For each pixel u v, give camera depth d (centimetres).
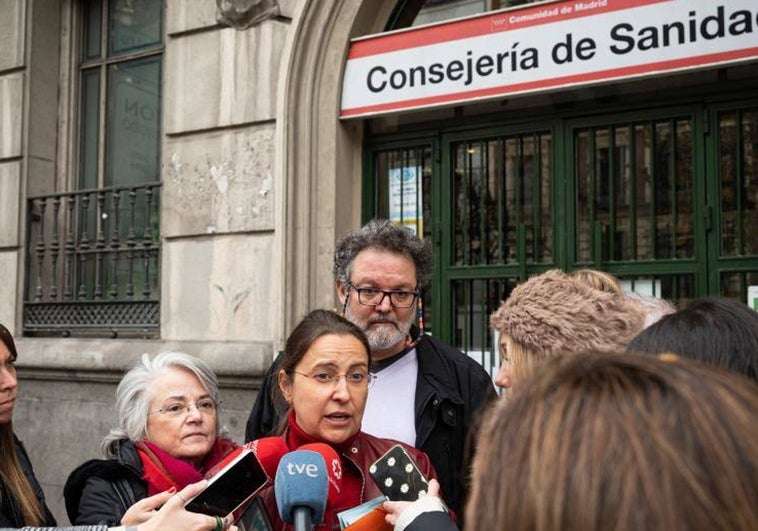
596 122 461
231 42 536
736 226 422
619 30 416
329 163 511
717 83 426
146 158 619
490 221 495
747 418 64
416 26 516
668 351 137
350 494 207
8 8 645
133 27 637
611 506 61
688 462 61
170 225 557
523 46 446
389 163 532
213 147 541
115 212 610
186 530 176
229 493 185
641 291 445
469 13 511
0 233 635
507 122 489
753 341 134
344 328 214
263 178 519
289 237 505
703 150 430
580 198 467
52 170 649
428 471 222
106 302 588
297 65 510
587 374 72
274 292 507
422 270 261
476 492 74
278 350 498
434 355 264
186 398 236
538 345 169
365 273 250
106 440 241
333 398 206
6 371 257
